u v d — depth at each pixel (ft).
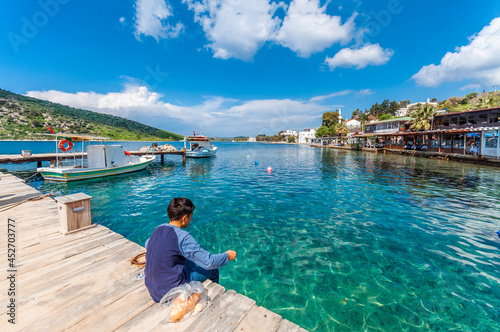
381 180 53.42
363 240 21.83
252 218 27.71
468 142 97.71
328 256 18.90
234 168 77.97
